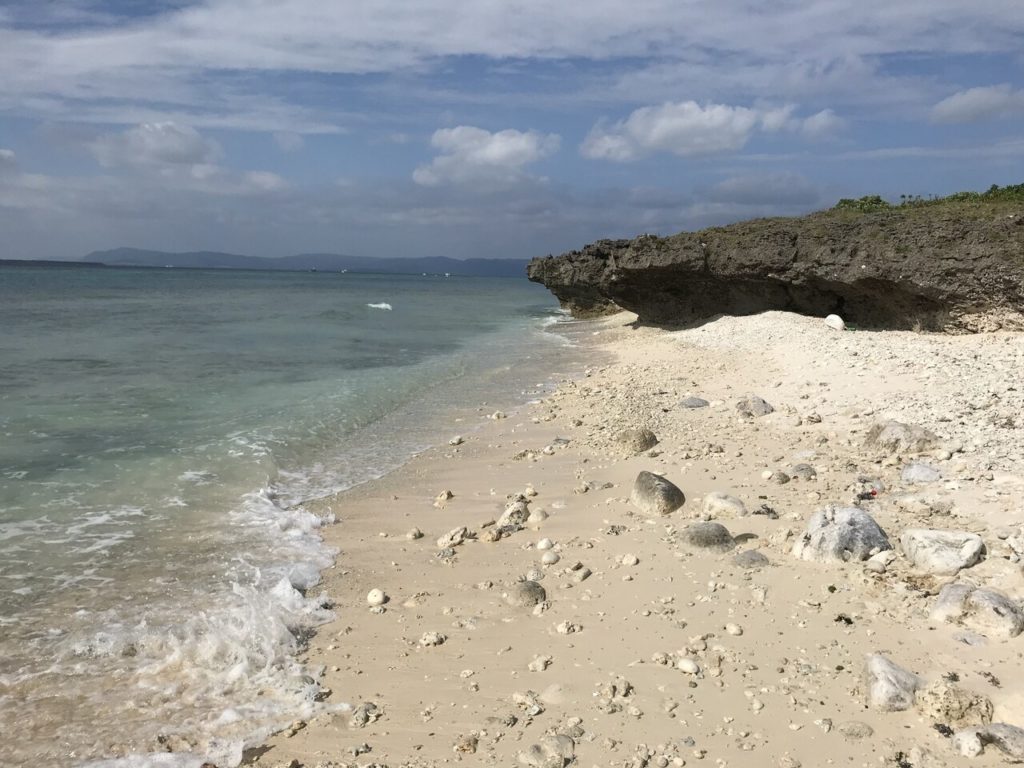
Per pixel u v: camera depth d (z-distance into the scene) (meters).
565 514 9.10
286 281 121.69
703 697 5.14
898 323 21.91
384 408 16.45
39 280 80.75
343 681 5.66
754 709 4.97
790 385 15.40
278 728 5.07
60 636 6.33
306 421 14.78
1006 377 12.87
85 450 12.05
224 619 6.49
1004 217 19.16
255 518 9.36
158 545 8.41
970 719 4.64
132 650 6.12
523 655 5.89
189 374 19.56
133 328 30.55
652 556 7.54
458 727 5.00
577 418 14.68
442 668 5.77
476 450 12.78
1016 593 5.94
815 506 8.47
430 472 11.56
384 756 4.74
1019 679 4.92
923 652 5.40
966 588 5.91
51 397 15.89
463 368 22.58
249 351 24.84
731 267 26.33
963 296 18.89
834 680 5.22
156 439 12.92
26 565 7.78
